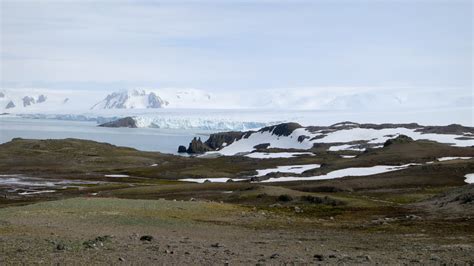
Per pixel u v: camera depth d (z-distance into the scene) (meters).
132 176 164.38
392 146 171.62
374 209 63.88
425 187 102.00
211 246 30.20
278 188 89.06
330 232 41.25
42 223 41.66
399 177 112.69
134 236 33.66
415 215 52.41
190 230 40.88
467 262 24.28
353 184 107.69
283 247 30.80
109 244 29.08
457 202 56.19
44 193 113.38
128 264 22.83
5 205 86.94
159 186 114.88
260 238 36.44
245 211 59.25
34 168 177.12
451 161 127.12
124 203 59.34
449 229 40.69
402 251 28.69
